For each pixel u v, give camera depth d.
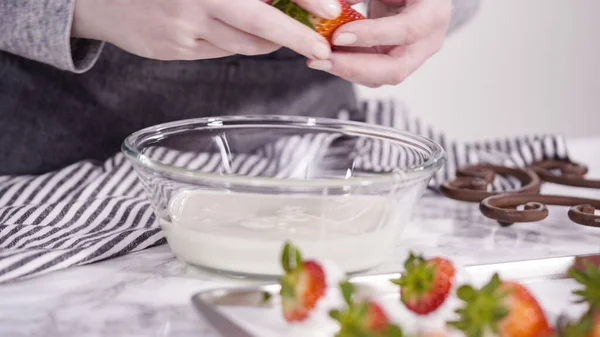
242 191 0.78
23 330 0.72
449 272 0.71
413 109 2.19
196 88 1.34
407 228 1.02
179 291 0.82
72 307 0.78
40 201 1.09
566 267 0.83
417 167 0.83
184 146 1.00
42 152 1.29
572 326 0.65
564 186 1.21
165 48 0.95
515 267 0.82
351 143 1.04
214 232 0.80
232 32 0.90
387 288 0.75
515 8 2.21
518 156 1.27
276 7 0.92
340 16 0.93
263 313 0.71
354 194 0.79
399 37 0.96
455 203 1.13
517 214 1.00
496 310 0.60
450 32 1.36
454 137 2.25
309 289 0.67
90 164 1.22
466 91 2.23
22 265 0.83
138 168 0.83
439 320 0.69
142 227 0.98
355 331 0.57
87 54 1.08
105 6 0.96
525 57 2.27
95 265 0.89
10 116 1.26
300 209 0.81
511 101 2.28
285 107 1.39
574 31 2.30
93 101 1.30
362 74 1.00
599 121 2.40
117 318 0.75
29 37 1.04
